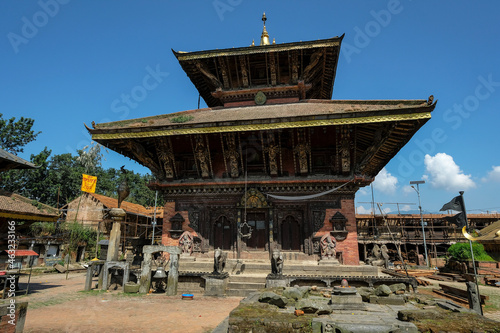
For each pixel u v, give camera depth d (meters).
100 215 51.00
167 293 15.57
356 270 16.80
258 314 7.95
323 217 18.88
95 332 9.46
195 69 23.09
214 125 17.45
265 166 19.70
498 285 23.73
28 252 17.70
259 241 19.45
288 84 22.25
